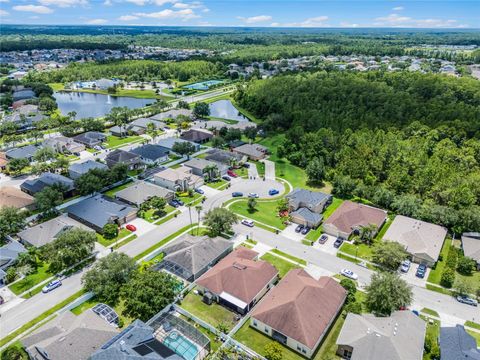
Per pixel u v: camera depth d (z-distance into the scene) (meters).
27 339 55.00
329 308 60.75
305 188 116.12
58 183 105.44
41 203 94.00
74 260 75.94
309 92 198.50
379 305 62.50
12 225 87.31
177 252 76.00
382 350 51.59
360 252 82.12
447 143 129.12
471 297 67.94
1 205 95.25
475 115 151.38
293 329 56.22
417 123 144.75
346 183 108.56
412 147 125.19
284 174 127.06
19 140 151.50
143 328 54.75
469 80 195.88
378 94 179.88
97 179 107.56
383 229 91.25
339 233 87.69
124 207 96.12
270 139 165.38
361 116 159.25
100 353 48.69
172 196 107.50
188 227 92.19
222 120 195.62
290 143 142.00
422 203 96.94
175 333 58.38
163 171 117.94
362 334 54.56
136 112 192.00
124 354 48.41
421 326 57.47
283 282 67.75
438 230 86.00
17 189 105.94
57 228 86.38
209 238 81.12
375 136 133.62
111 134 169.88
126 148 149.88
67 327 56.62
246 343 57.84
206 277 68.88
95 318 58.31
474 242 81.44
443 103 167.62
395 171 110.12
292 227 92.69
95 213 93.44
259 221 95.38
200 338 57.38
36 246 80.62
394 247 75.06
